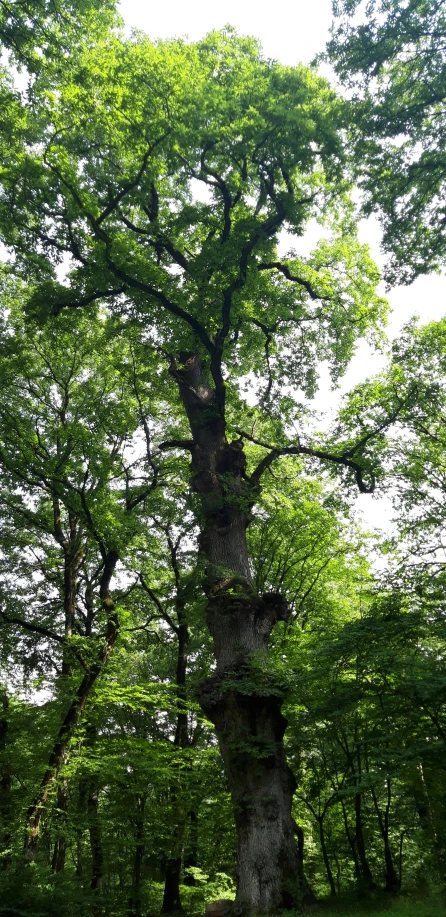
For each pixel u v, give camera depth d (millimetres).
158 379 18969
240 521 15812
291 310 18031
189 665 24734
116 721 20391
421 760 11008
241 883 11727
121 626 19828
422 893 12570
